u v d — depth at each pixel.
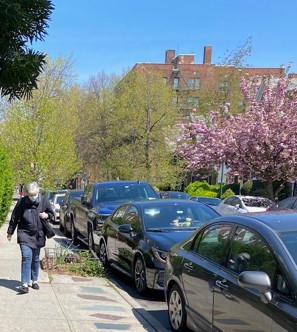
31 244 6.96
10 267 8.76
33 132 22.25
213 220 5.41
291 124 17.97
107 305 6.62
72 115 27.78
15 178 22.39
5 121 22.61
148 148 37.62
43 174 22.72
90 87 45.72
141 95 37.72
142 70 40.44
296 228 4.25
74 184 51.41
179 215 8.59
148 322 6.02
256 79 21.50
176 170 37.28
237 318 4.13
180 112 40.88
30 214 6.96
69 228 16.08
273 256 3.94
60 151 22.97
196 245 5.53
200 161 19.98
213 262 4.90
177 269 5.65
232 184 34.00
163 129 37.56
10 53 3.05
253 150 18.27
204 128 20.16
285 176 18.75
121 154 38.19
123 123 38.28
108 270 10.14
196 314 5.04
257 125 17.86
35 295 6.79
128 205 9.52
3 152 14.76
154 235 7.82
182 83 64.31
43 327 5.36
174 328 5.66
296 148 17.77
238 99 40.75
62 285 7.59
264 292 3.71
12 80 3.13
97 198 12.67
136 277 8.02
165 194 27.70
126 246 8.58
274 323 3.57
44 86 23.30
